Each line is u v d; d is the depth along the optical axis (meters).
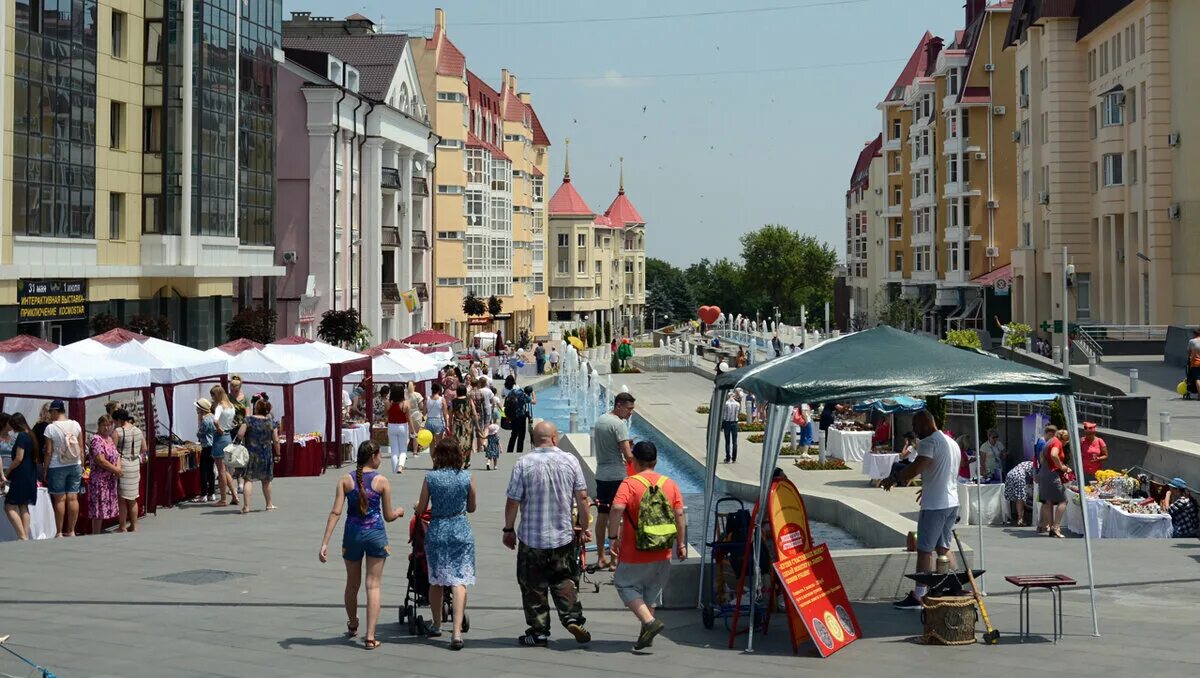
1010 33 74.06
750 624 12.21
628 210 191.12
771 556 12.77
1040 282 69.81
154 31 44.94
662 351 111.44
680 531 12.10
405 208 75.12
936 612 12.27
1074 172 66.44
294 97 62.50
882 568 14.41
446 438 12.34
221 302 48.50
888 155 105.44
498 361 73.44
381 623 13.31
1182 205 55.59
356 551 12.23
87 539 19.20
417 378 38.00
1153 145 57.00
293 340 33.38
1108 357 53.69
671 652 11.99
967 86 81.75
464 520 12.32
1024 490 23.75
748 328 127.31
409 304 72.94
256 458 23.22
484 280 97.94
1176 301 56.41
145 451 22.78
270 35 53.62
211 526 21.20
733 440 34.72
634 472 12.36
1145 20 57.50
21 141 37.09
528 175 115.62
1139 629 13.03
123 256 43.69
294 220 62.97
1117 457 26.75
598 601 14.54
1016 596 15.17
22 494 19.30
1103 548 19.61
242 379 29.59
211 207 47.06
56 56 38.94
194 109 45.59
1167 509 22.17
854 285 136.38
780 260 165.00
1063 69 66.44
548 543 12.20
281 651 11.99
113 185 42.97
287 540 19.22
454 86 88.00
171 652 11.93
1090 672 11.17
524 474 12.26
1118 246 62.75
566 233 159.75
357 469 12.30
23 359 21.17
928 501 13.59
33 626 13.09
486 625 13.27
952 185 83.06
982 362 12.91
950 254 83.69
